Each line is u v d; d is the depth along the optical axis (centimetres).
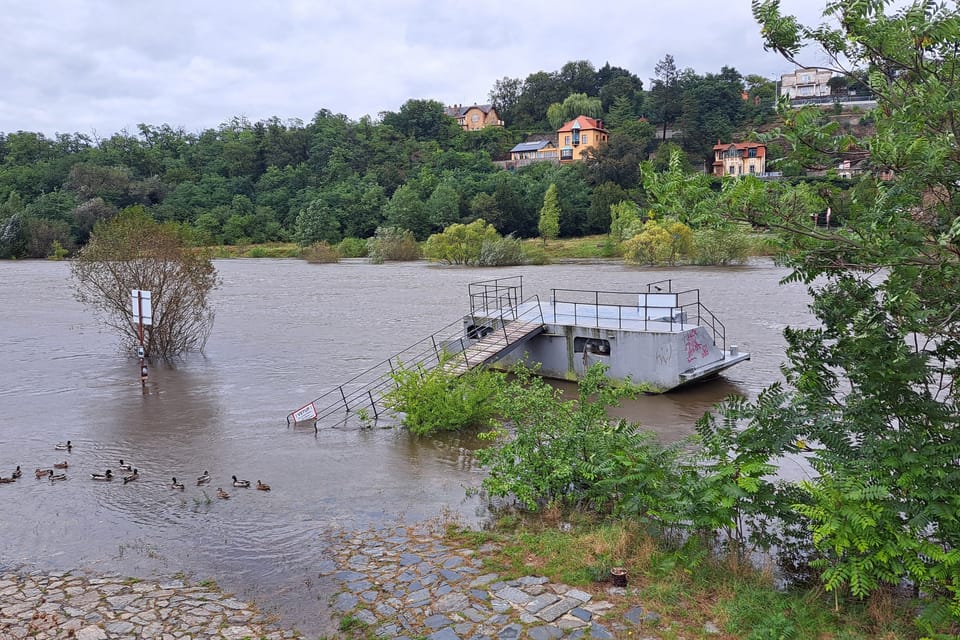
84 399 1980
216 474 1322
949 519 659
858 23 574
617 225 8225
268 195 12719
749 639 663
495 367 2194
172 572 904
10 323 3516
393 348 2705
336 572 880
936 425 717
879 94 613
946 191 581
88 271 2614
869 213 575
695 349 1902
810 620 684
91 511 1137
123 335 3045
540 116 18838
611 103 17725
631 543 875
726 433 875
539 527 991
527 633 700
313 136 15950
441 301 4219
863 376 745
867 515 682
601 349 1967
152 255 2564
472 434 1556
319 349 2709
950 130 562
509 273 6366
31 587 866
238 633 741
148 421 1736
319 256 9019
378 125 16862
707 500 816
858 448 767
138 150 14175
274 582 862
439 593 801
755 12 611
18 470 1312
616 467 979
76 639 732
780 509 809
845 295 738
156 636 737
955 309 620
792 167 610
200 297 2666
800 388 814
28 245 9475
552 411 1123
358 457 1409
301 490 1216
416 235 10950
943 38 559
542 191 11194
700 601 744
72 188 12044
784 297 3872
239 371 2339
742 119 13638
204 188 13238
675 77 15762
